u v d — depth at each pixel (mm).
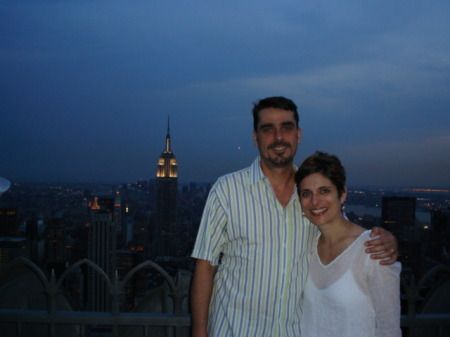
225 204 1635
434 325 2285
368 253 1414
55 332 2307
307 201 1540
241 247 1619
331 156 1557
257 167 1653
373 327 1427
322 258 1585
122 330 2643
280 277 1567
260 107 1649
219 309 1661
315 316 1537
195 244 1693
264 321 1571
